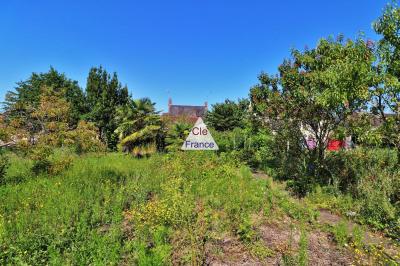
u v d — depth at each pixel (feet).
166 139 53.47
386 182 23.61
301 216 21.74
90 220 19.04
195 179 31.65
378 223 20.68
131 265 14.38
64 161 32.12
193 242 15.89
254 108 38.93
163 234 16.98
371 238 19.22
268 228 19.88
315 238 18.75
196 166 37.14
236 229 18.63
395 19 21.85
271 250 16.66
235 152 47.96
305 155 34.81
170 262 14.65
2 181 27.40
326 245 17.84
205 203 23.17
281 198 25.29
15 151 30.81
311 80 29.50
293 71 32.14
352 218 22.58
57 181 27.17
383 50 22.79
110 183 26.68
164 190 25.49
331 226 20.22
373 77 22.47
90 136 32.96
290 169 35.78
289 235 18.90
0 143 29.50
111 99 77.66
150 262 13.83
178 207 19.85
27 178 28.53
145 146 51.13
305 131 35.78
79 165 35.12
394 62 22.35
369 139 24.00
